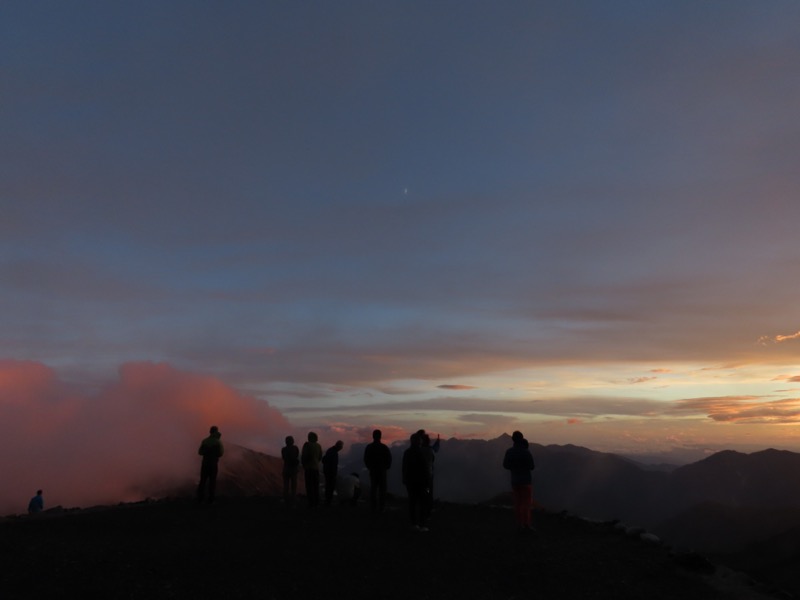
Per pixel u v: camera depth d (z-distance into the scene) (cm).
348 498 2170
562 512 2083
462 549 1369
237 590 999
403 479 1597
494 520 1872
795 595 1102
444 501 2380
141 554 1222
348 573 1129
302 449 2053
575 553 1370
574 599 1043
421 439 1733
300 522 1694
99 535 1486
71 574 1051
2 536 1446
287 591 1009
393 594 1020
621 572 1216
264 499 2348
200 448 2142
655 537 1567
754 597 1069
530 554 1345
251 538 1438
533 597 1044
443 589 1062
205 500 2269
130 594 956
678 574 1219
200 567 1127
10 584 988
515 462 1633
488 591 1063
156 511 1931
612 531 1705
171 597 952
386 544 1389
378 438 1938
